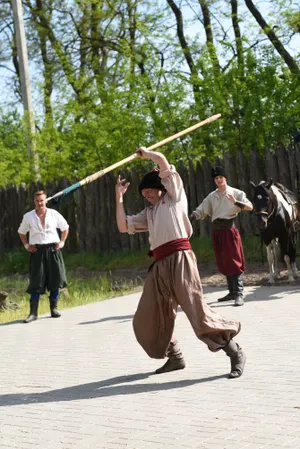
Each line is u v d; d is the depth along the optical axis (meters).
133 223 7.46
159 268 7.27
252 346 8.60
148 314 7.36
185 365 7.86
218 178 11.94
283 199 14.08
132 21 28.55
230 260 12.03
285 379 6.98
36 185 22.17
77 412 6.59
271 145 19.17
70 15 30.48
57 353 9.38
